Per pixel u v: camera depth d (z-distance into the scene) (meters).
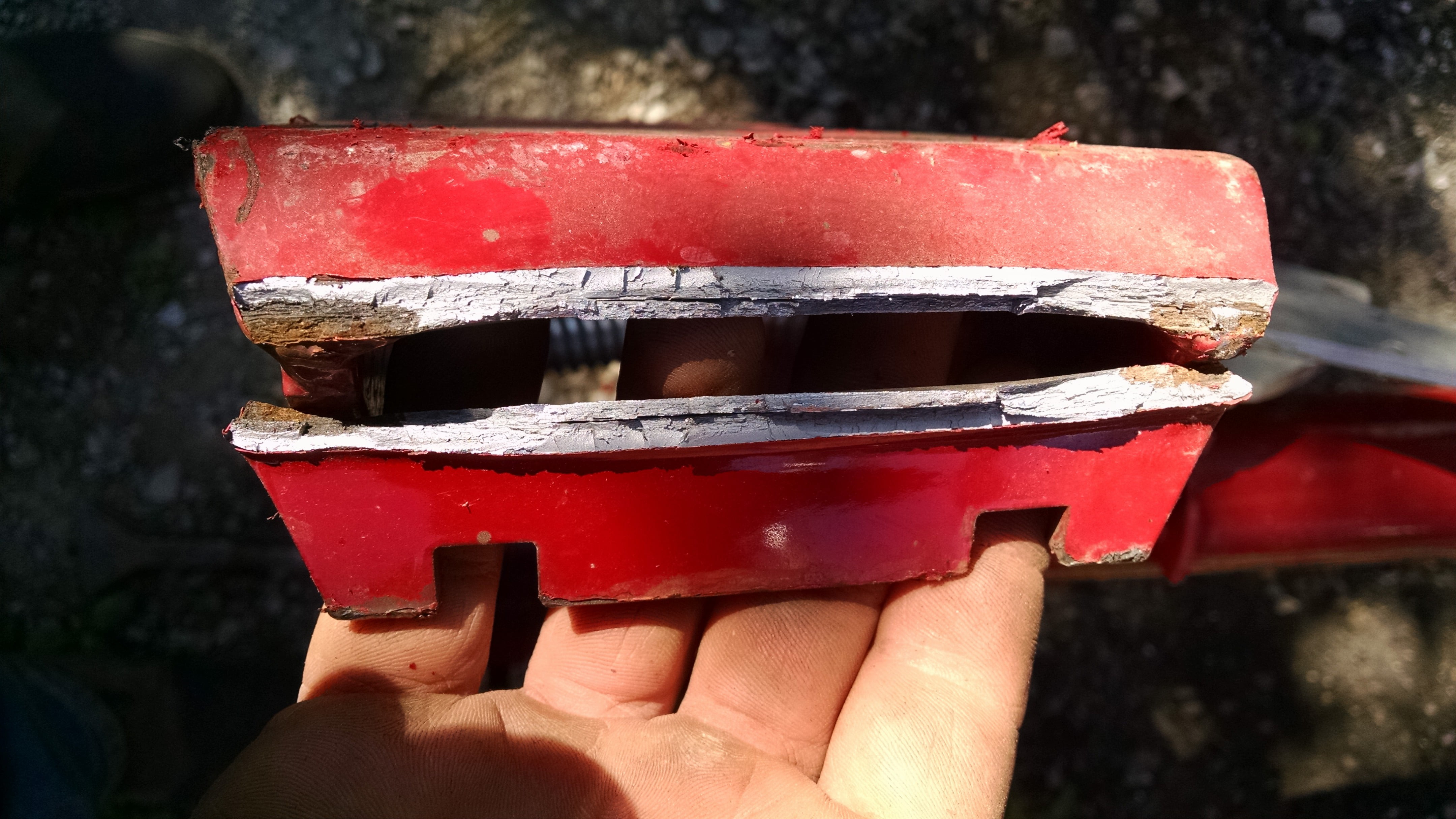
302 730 0.10
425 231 0.09
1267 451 0.16
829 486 0.11
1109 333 0.12
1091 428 0.11
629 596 0.11
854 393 0.10
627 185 0.10
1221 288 0.11
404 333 0.09
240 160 0.09
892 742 0.11
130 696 0.20
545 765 0.10
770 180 0.10
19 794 0.17
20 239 0.21
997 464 0.11
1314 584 0.22
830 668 0.12
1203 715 0.21
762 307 0.10
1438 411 0.16
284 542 0.21
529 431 0.10
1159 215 0.11
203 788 0.20
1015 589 0.12
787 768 0.11
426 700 0.11
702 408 0.10
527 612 0.15
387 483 0.10
